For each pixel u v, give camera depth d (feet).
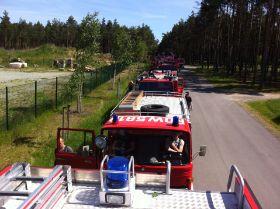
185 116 29.73
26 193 15.56
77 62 66.85
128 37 122.72
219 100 91.66
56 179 16.81
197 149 47.29
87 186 18.93
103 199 16.92
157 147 24.38
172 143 24.30
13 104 75.10
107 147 24.53
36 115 59.93
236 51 179.93
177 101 40.75
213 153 45.73
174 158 24.03
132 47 134.10
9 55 284.20
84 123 55.88
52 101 72.33
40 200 14.78
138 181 19.20
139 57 207.00
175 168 23.35
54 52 306.14
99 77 106.93
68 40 515.91
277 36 151.33
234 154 45.65
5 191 15.66
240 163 42.22
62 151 25.70
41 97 84.48
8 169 18.25
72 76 66.28
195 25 299.79
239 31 167.73
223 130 58.49
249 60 190.08
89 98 82.94
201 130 57.93
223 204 17.48
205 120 65.77
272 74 157.07
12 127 52.06
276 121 67.21
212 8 211.61
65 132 47.32
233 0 179.11
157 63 140.77
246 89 119.65
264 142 51.93
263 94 107.76
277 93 110.93
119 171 17.01
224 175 37.88
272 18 127.24
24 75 170.30
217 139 52.65
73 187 18.79
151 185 19.16
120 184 17.10
